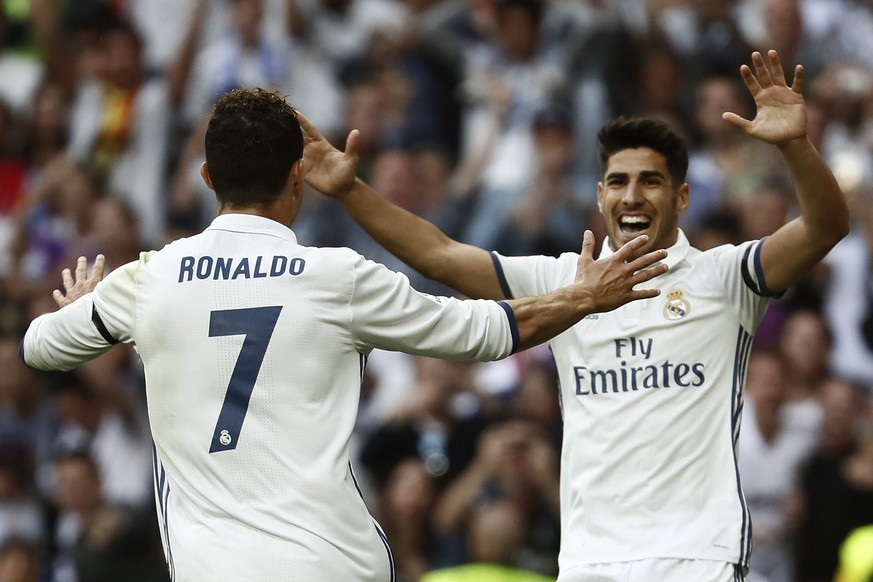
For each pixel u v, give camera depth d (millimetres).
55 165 36562
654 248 16031
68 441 30203
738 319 15711
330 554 12844
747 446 27156
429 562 26406
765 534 26578
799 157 14906
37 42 40094
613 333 15734
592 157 33312
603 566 15266
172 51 40469
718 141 33781
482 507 25344
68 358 13914
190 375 13133
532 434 26547
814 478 26938
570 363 15906
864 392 30047
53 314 14055
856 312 30641
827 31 37781
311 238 32656
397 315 13336
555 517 25922
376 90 35969
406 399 28516
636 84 34656
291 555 12727
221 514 12875
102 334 13625
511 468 26094
